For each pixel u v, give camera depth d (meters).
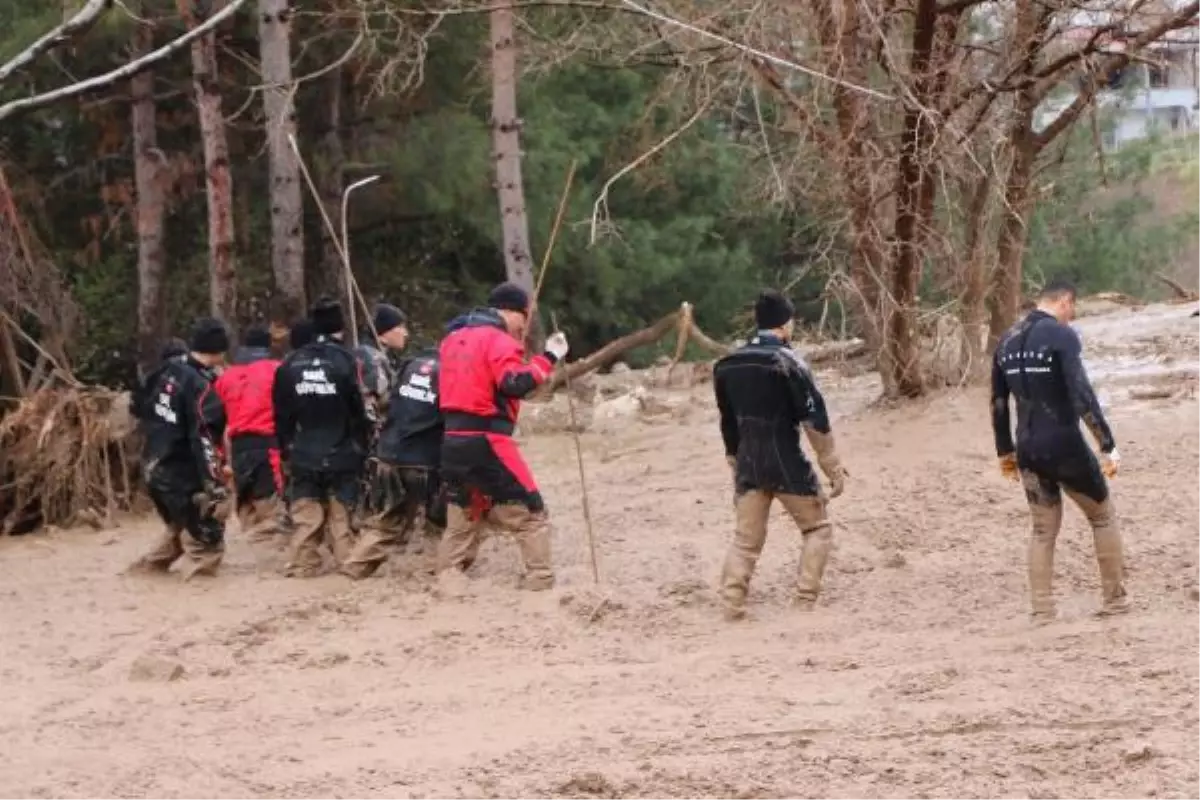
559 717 14.36
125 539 27.20
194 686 16.31
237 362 24.09
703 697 14.69
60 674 17.12
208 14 37.34
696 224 52.03
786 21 25.62
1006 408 17.03
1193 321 36.59
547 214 47.84
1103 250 60.28
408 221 49.62
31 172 46.34
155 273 43.47
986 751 12.45
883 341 28.23
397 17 32.81
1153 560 19.00
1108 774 11.78
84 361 43.84
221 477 21.75
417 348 48.62
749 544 18.05
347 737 14.18
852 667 15.53
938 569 19.70
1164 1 25.30
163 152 45.66
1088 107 27.11
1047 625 16.61
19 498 28.45
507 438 19.77
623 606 18.48
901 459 24.84
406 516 21.36
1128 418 25.95
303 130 46.38
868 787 11.84
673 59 27.62
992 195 27.64
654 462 28.20
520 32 37.94
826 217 27.98
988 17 27.70
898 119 27.03
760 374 17.75
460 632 17.83
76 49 39.06
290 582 21.38
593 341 54.59
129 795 12.67
